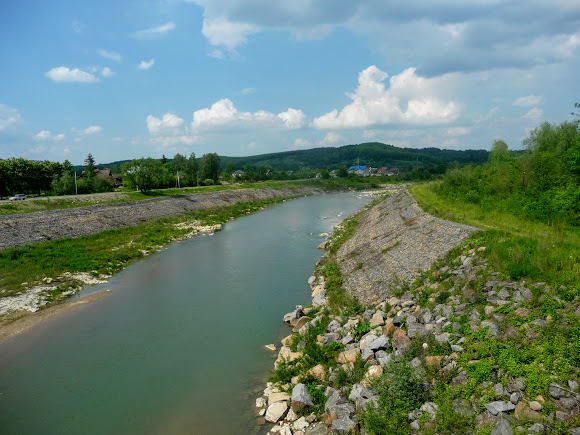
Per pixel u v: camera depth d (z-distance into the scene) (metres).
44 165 86.69
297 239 47.16
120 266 35.69
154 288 29.41
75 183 77.88
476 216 28.12
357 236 39.25
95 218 51.31
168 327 22.23
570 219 22.98
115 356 18.95
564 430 8.70
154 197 71.69
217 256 39.22
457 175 47.09
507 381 10.45
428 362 12.27
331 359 16.05
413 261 23.78
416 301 18.12
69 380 16.91
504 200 31.86
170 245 45.28
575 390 9.60
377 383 12.41
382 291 21.89
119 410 14.69
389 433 10.41
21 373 17.59
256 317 23.34
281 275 31.91
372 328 17.25
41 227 43.03
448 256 21.14
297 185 126.50
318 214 71.69
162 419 14.03
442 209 33.50
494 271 16.52
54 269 32.91
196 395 15.49
